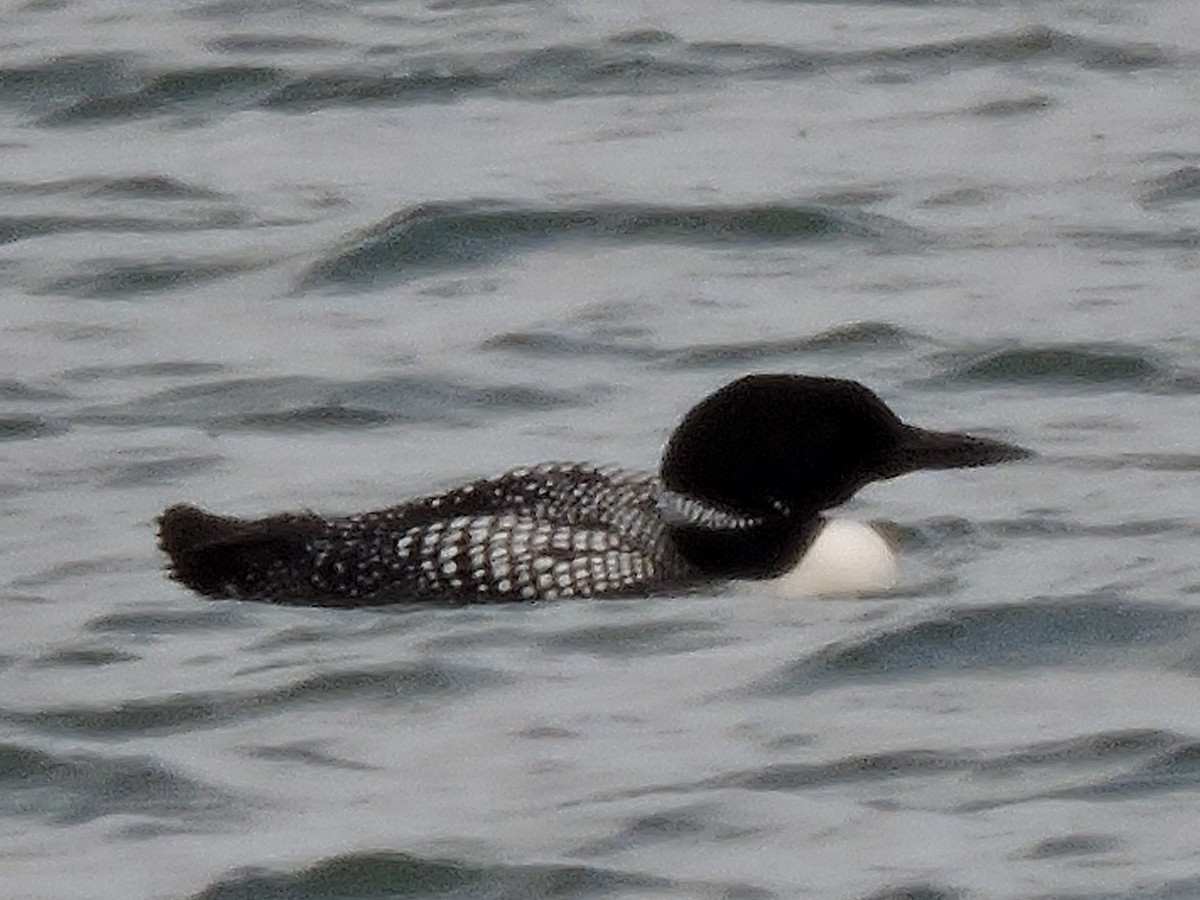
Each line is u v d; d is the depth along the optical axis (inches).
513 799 484.1
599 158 851.4
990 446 574.9
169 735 511.5
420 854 463.5
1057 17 956.0
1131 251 779.4
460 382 701.9
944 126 874.8
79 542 602.5
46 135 889.5
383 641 540.4
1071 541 591.5
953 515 606.2
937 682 526.3
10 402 692.7
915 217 805.9
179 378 708.0
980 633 539.5
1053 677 526.6
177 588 571.5
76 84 917.8
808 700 519.2
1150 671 527.5
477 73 920.9
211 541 563.8
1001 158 848.9
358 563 558.3
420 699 521.3
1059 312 736.3
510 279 775.1
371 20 968.9
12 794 494.9
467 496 570.3
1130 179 827.4
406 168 850.1
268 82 915.4
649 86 912.3
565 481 572.1
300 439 669.3
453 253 790.5
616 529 565.0
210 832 478.6
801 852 464.1
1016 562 580.4
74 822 484.7
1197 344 708.7
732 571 563.5
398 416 684.1
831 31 952.3
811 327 733.3
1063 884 450.0
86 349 730.8
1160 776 484.7
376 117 893.8
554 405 690.2
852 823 472.4
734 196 817.5
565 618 548.1
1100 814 472.1
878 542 568.7
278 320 748.6
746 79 915.4
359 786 491.2
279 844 471.8
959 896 448.1
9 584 580.1
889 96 900.6
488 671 529.0
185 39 948.0
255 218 816.3
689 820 474.3
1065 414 673.6
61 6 989.8
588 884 456.8
